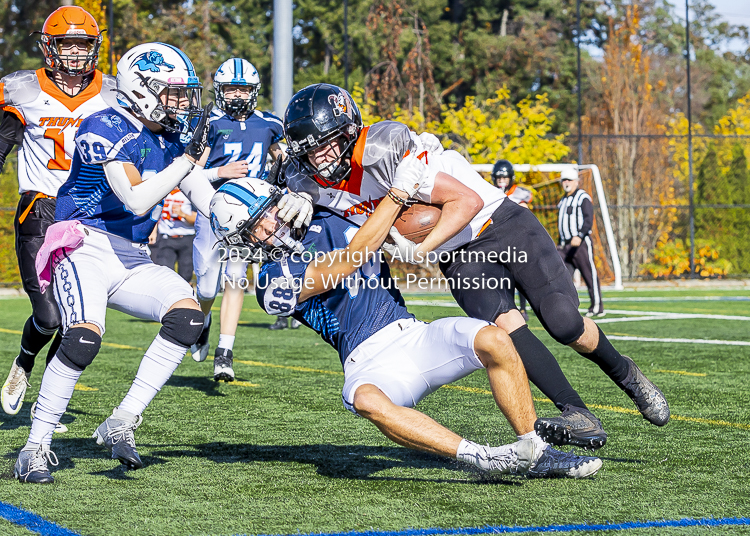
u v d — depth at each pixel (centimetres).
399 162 848
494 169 2455
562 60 7369
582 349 982
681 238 4791
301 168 880
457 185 868
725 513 769
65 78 1171
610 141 4881
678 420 1217
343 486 870
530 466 802
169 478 905
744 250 4728
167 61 895
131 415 895
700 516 760
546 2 7706
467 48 7369
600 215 4559
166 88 896
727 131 5088
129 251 946
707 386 1512
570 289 979
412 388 845
